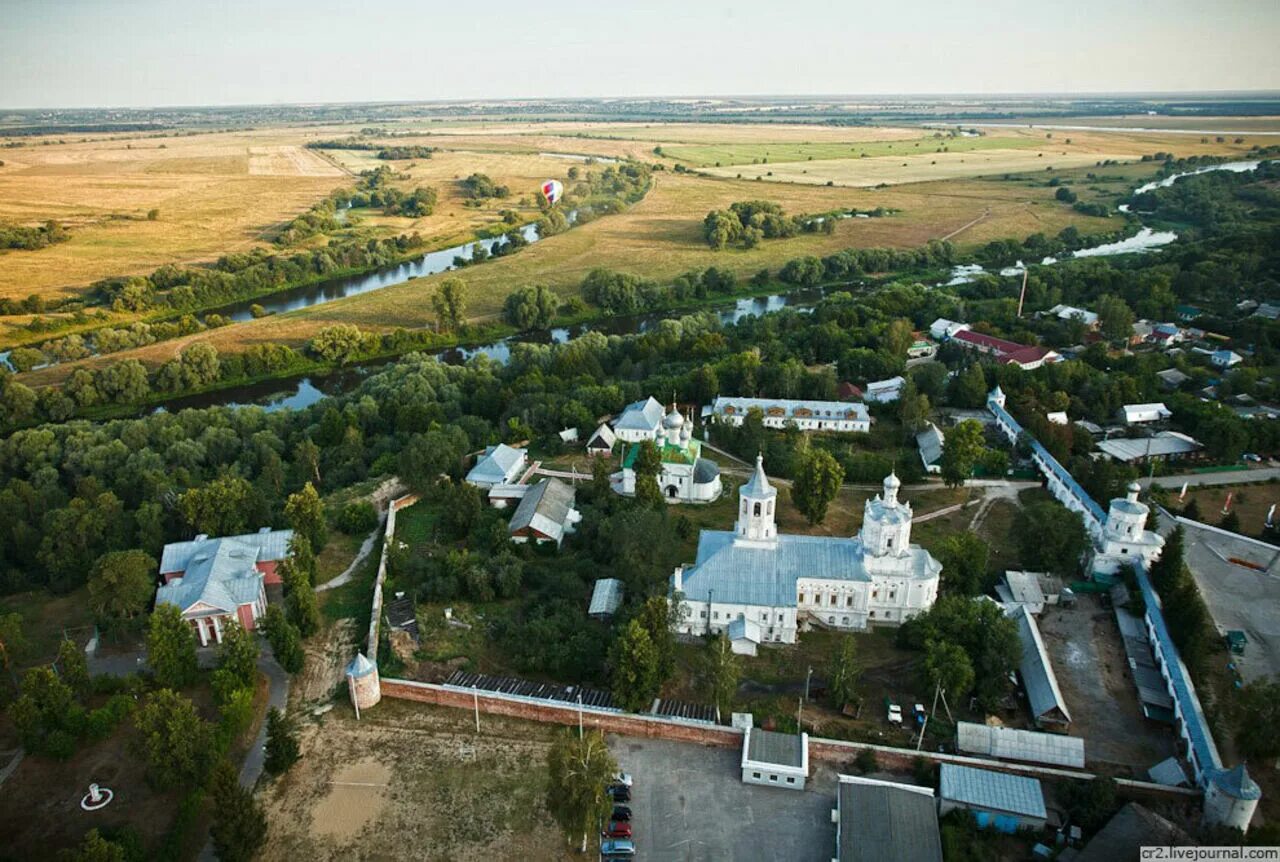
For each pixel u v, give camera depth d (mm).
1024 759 108000
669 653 123312
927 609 139000
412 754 112750
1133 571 146625
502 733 116938
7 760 111375
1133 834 94125
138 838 97500
